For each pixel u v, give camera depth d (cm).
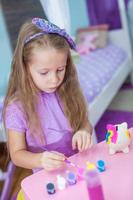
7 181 171
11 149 96
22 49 89
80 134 96
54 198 69
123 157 82
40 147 99
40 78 88
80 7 318
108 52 292
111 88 244
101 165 76
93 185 55
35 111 96
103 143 91
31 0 209
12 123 95
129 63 308
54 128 100
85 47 299
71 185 72
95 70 247
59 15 150
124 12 304
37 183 75
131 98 275
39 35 87
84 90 207
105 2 311
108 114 249
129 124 228
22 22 236
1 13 243
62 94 103
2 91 236
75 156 85
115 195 67
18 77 94
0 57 245
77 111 105
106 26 312
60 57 86
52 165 79
